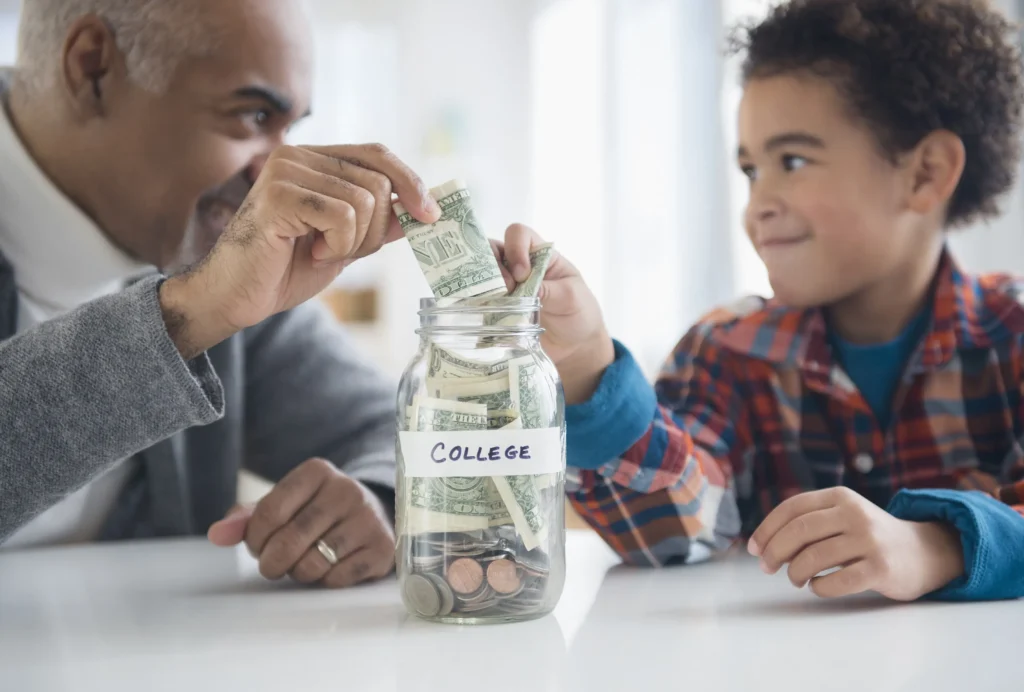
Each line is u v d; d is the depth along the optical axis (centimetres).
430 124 449
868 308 112
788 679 50
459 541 63
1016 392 103
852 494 72
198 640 63
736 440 111
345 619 68
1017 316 104
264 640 62
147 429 71
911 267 110
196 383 71
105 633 65
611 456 88
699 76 308
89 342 69
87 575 90
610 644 59
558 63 431
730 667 53
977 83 112
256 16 107
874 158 107
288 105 112
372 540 82
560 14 428
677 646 58
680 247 317
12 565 97
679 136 318
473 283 64
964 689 48
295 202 66
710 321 120
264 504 85
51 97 109
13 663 57
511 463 62
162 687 51
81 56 107
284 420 144
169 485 130
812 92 107
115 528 131
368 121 443
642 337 353
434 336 64
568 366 86
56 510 122
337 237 67
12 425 69
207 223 115
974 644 57
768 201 109
